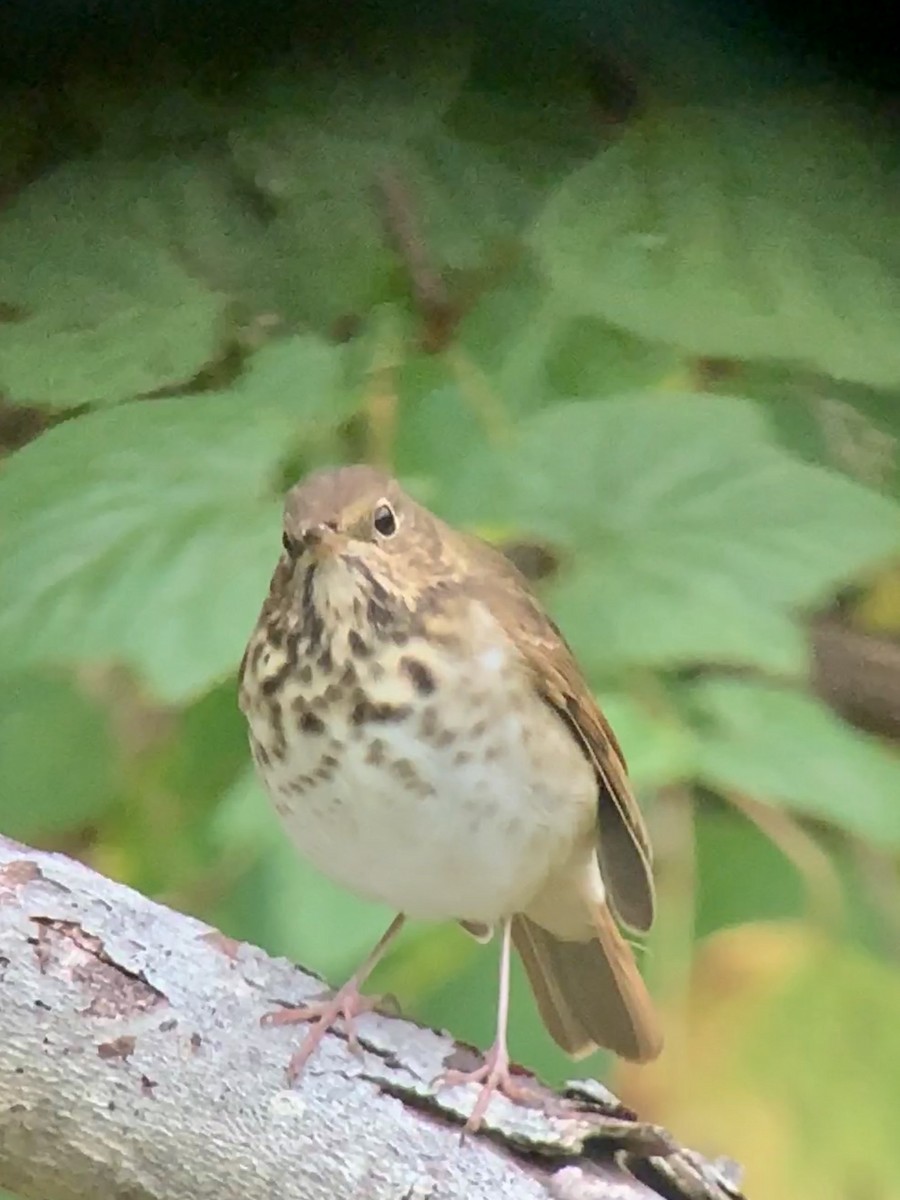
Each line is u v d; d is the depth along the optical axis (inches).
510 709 167.0
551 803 167.5
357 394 168.9
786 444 169.9
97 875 166.6
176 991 165.9
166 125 169.5
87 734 169.8
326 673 166.6
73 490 167.9
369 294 169.3
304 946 168.1
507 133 169.3
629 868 168.9
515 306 169.2
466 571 167.3
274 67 169.5
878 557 167.8
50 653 167.3
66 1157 165.6
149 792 169.6
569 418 168.4
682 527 167.8
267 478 168.2
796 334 168.1
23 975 165.8
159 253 169.2
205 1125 165.6
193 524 167.8
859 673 170.9
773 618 167.5
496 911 167.8
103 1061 165.6
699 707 167.9
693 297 168.1
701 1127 168.1
